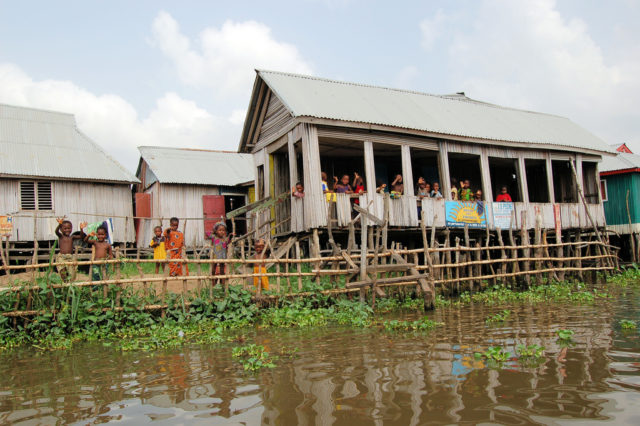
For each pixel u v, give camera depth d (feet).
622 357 18.43
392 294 39.06
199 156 84.38
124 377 18.19
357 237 50.37
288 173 54.19
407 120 48.70
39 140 68.54
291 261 33.50
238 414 13.57
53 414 14.29
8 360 22.12
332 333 25.96
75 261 28.09
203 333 26.91
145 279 29.01
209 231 75.05
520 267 54.90
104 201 67.92
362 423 12.49
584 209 61.16
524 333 23.88
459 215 50.29
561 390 14.64
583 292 39.88
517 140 54.54
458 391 14.79
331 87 52.39
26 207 62.03
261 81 50.52
